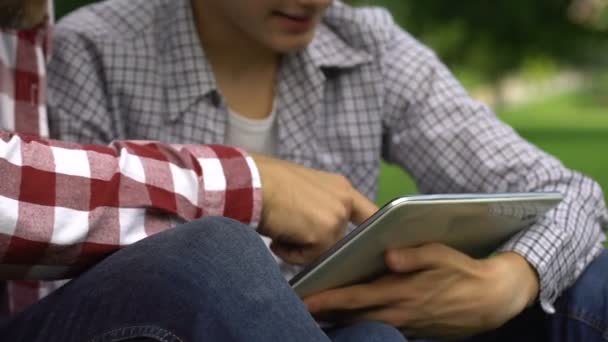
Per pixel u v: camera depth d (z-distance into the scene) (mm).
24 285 2104
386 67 2412
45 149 1521
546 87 39938
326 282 1778
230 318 1350
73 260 1532
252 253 1425
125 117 2279
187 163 1646
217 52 2309
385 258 1795
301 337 1370
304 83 2326
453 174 2381
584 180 2279
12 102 1979
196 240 1411
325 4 2154
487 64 22297
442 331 1935
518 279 1982
